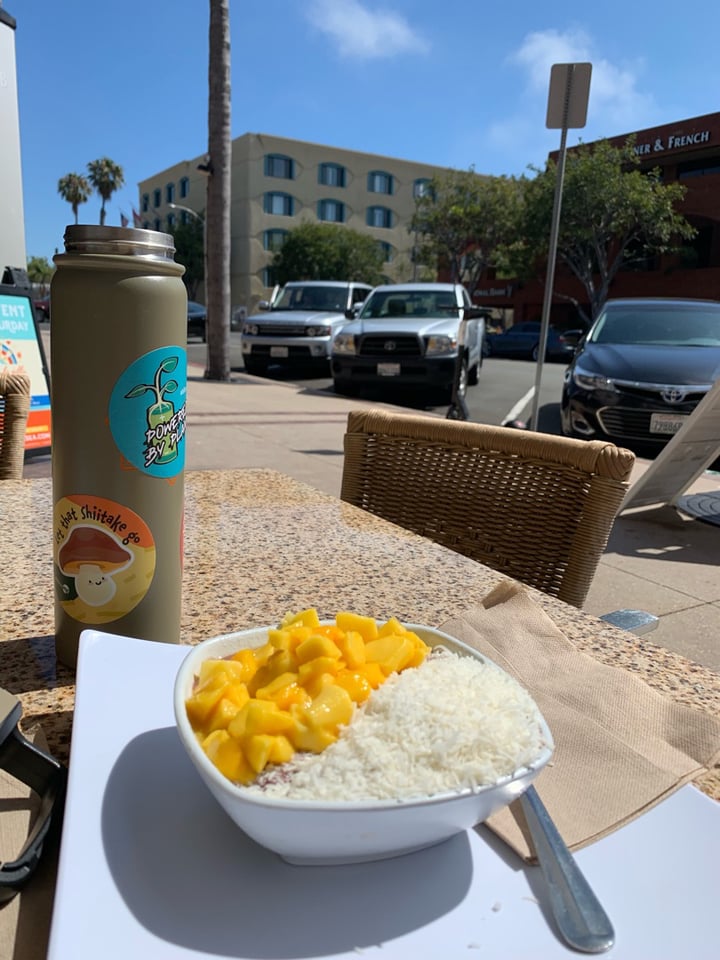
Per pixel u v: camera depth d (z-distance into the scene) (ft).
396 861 1.92
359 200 157.89
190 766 2.25
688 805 2.19
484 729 1.82
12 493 5.59
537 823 2.04
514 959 1.67
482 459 5.77
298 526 5.18
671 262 106.22
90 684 2.57
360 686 1.95
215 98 35.70
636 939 1.74
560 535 5.24
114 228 2.46
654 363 22.13
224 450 20.34
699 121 100.07
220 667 2.10
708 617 10.96
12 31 17.01
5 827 2.10
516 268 108.47
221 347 38.40
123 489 2.66
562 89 20.04
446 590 4.08
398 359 32.81
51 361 2.61
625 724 2.58
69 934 1.62
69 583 2.81
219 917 1.71
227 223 37.50
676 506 17.10
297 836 1.69
